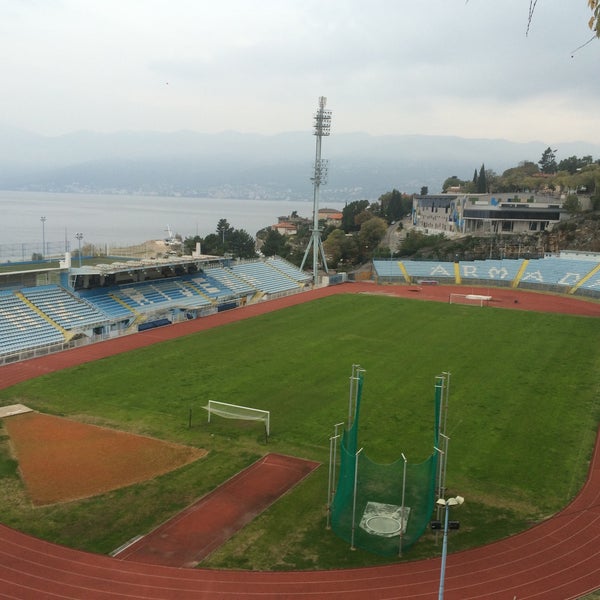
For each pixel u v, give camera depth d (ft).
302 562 87.56
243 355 203.00
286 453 125.80
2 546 90.53
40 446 127.13
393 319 270.26
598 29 54.44
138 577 83.56
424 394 163.43
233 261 355.77
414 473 107.96
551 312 296.10
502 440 132.77
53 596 79.25
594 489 110.93
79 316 231.91
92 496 106.32
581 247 485.15
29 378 173.68
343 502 96.58
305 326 252.83
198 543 92.17
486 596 80.59
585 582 83.82
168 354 203.51
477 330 247.70
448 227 628.28
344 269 518.78
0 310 211.82
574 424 142.72
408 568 86.58
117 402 154.71
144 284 282.36
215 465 119.55
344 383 172.55
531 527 97.76
